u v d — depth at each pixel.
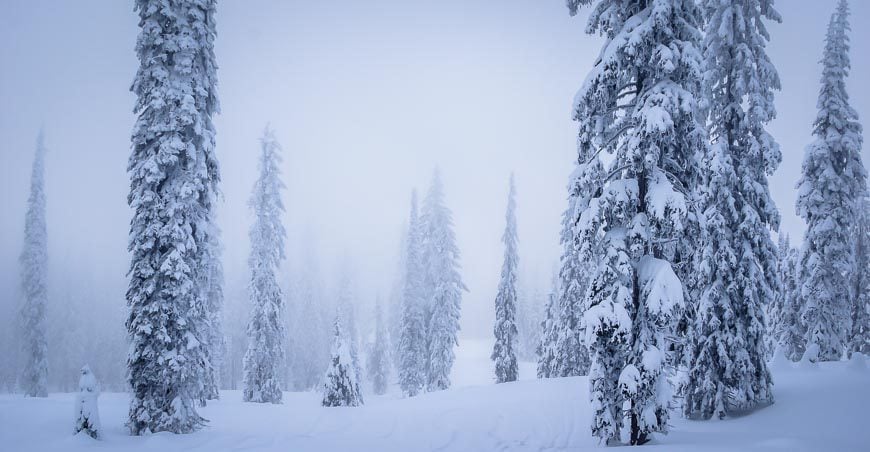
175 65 16.08
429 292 43.78
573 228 12.90
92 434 13.04
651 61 12.06
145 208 15.51
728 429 14.49
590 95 13.02
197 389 16.33
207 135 17.02
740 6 18.81
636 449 10.77
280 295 34.75
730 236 17.97
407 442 14.73
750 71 18.38
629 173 12.87
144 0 16.19
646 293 11.62
